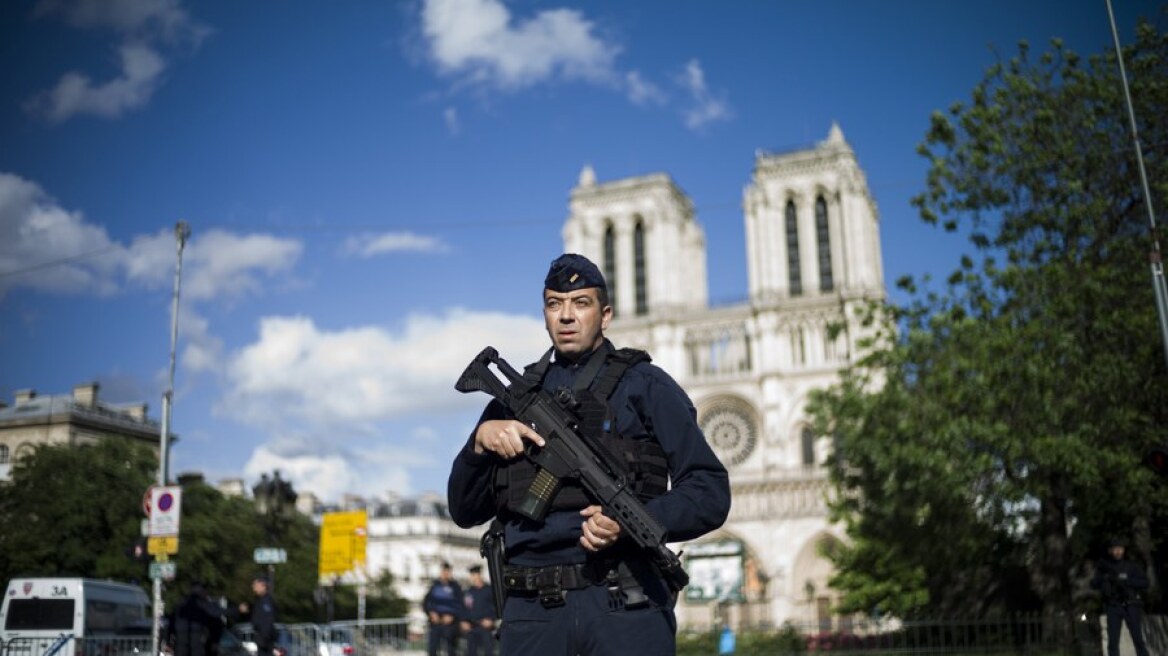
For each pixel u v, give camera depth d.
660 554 4.25
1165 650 21.39
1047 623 27.56
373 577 125.69
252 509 78.62
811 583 99.69
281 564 84.19
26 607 27.80
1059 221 29.92
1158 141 30.30
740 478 104.38
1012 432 28.81
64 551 57.34
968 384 29.12
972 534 33.72
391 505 166.12
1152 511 31.23
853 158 109.62
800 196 110.19
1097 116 30.78
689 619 99.19
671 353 110.88
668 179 116.81
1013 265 29.38
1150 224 24.50
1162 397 29.12
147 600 31.34
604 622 4.39
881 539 41.88
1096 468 27.36
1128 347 28.92
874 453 32.22
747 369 109.19
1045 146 31.11
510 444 4.52
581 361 4.88
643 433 4.64
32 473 59.59
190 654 19.80
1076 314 28.98
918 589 58.84
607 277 116.12
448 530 166.00
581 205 117.62
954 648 29.89
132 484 60.50
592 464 4.44
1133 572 19.30
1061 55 32.03
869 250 108.75
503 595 4.64
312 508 144.25
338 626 36.34
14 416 92.75
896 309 33.06
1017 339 28.69
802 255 109.00
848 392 33.97
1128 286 28.81
